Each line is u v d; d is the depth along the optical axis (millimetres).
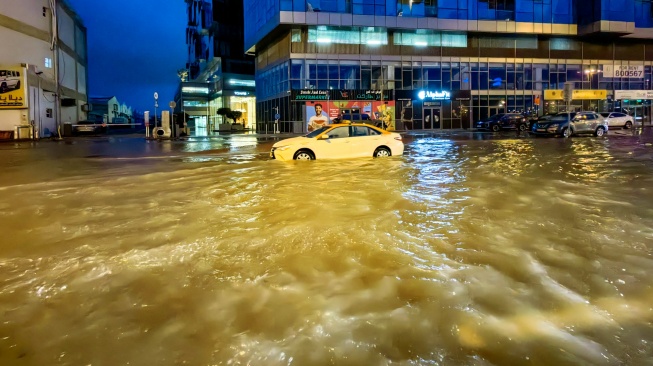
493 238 5379
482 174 10844
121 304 3748
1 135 31422
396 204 7320
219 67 65125
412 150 18500
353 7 39875
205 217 6625
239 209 7137
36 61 36219
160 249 5137
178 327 3357
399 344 3080
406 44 42750
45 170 12930
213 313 3566
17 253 5059
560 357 2912
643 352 2969
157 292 3967
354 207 7113
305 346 3066
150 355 2996
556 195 8000
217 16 63156
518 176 10445
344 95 41031
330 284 4074
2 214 6977
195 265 4613
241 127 53938
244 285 4090
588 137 26938
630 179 9836
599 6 43656
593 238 5336
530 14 44438
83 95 51312
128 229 6012
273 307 3648
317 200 7727
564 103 46812
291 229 5828
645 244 5098
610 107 47875
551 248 4988
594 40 47406
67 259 4840
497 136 30219
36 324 3438
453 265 4496
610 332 3219
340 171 11750
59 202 7914
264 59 47844
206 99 72000
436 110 43906
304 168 12586
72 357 2986
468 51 44406
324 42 40719
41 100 35438
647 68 48906
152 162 15219
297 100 40031
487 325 3316
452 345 3062
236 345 3094
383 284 4051
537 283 4047
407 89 42906
